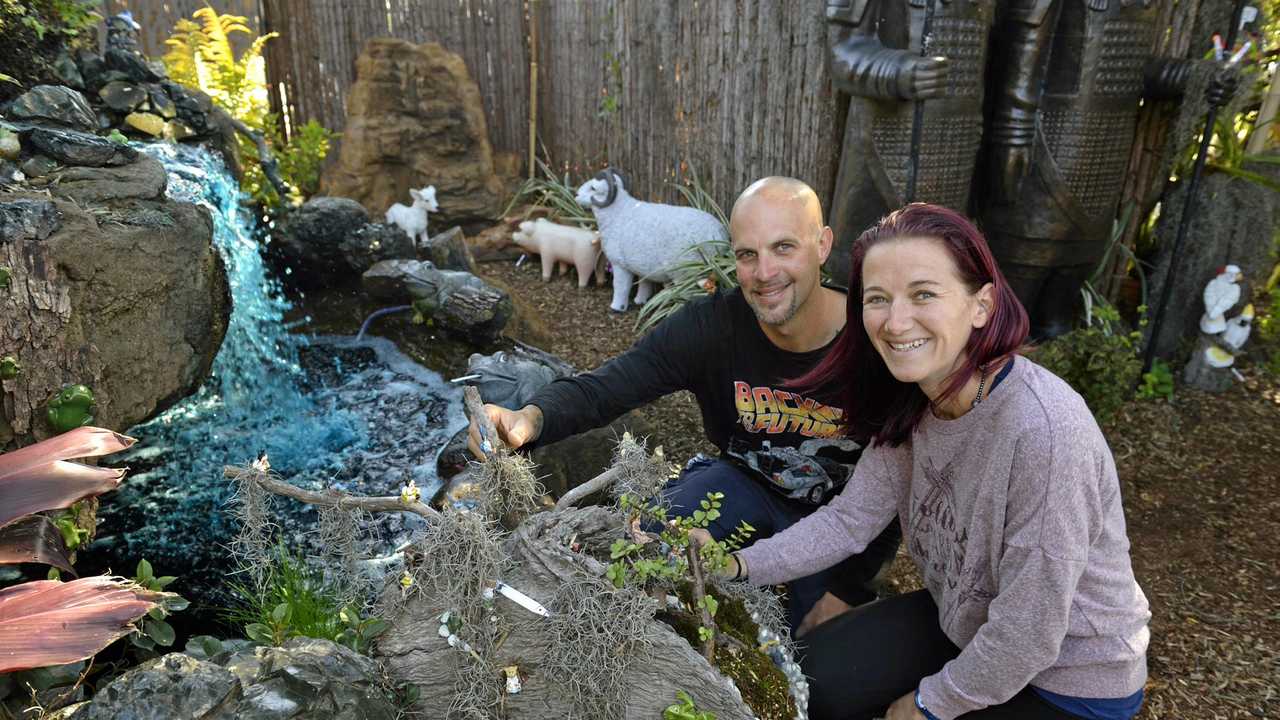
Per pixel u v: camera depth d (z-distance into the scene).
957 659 1.67
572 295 5.81
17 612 1.41
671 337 2.34
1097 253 4.45
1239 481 3.80
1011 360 1.57
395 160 6.37
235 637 2.31
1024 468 1.51
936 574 1.83
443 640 1.56
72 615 1.39
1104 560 1.61
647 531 1.89
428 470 3.15
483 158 6.52
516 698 1.55
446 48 6.86
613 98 6.32
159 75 3.97
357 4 6.62
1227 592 3.13
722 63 5.30
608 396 2.28
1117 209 4.78
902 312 1.49
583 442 3.24
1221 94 4.00
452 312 3.97
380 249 4.38
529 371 3.12
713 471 2.41
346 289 4.43
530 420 2.08
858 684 1.93
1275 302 4.61
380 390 3.80
